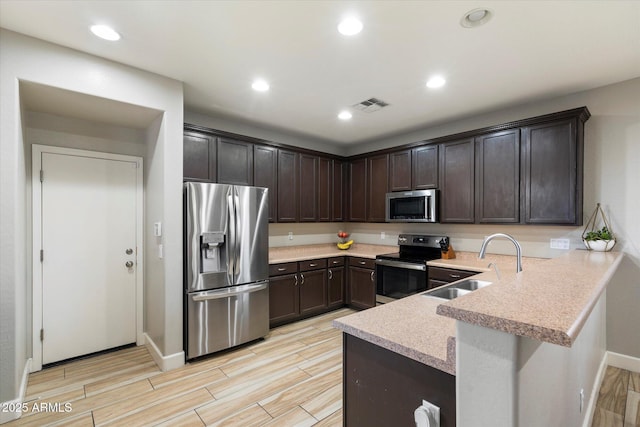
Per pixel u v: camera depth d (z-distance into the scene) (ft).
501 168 10.54
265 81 9.10
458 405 2.96
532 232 10.72
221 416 6.88
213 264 10.12
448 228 13.01
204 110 11.51
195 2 5.72
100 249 10.22
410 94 9.96
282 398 7.56
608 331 9.18
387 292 12.89
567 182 9.16
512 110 11.14
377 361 4.31
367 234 16.46
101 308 10.23
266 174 13.00
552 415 3.76
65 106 8.48
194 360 9.58
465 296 3.35
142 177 11.03
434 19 6.19
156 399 7.51
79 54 7.47
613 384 8.17
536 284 4.01
